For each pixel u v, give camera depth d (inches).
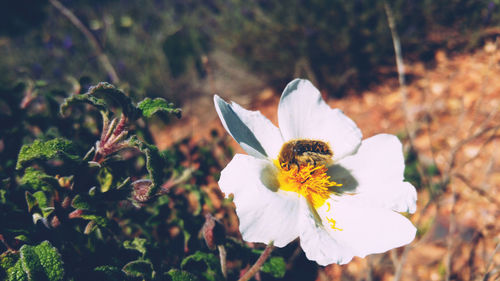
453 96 11.0
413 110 10.9
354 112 11.6
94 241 4.7
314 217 4.5
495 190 8.5
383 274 7.4
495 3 12.5
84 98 4.2
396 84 12.1
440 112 10.6
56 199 4.5
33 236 4.6
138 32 16.1
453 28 12.7
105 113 4.4
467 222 8.0
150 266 4.6
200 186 6.6
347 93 12.4
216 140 7.8
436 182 8.7
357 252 4.4
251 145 4.7
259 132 4.8
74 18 7.6
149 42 15.5
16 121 6.0
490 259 5.8
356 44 12.8
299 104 5.0
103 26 16.1
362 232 4.5
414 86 11.9
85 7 16.7
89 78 6.1
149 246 5.1
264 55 13.6
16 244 4.6
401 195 4.7
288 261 6.8
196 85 13.5
